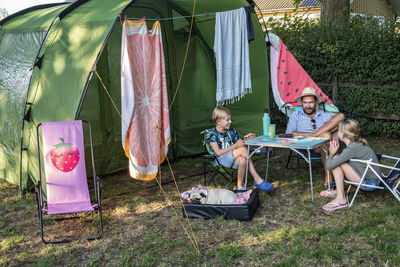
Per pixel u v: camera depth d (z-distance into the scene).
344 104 7.62
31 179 5.07
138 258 3.40
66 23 4.77
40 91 4.75
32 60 4.97
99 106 5.72
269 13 15.88
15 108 5.12
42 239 3.76
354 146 4.09
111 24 4.23
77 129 4.25
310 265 3.14
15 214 4.55
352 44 7.20
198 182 5.41
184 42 6.36
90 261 3.38
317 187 4.91
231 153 4.68
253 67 6.29
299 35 8.25
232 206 4.00
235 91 5.26
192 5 5.87
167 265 3.25
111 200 4.89
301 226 3.82
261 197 4.67
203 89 6.72
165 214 4.34
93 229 4.05
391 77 6.93
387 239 3.45
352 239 3.50
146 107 4.54
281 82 6.08
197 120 6.76
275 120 8.53
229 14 5.03
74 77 4.34
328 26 7.76
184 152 6.67
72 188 4.14
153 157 4.63
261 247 3.46
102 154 5.85
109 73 5.76
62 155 4.18
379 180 4.09
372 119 7.50
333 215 4.04
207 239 3.69
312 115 5.27
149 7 5.82
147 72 4.48
